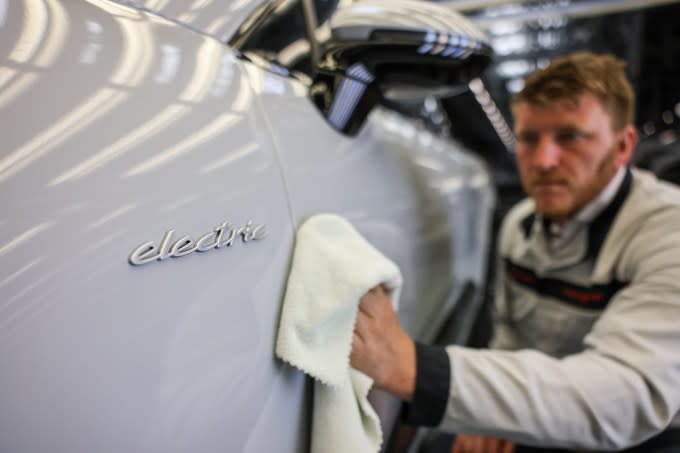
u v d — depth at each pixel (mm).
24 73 304
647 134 5207
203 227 387
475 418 606
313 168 582
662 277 700
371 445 552
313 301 478
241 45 512
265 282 457
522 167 964
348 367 524
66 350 296
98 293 313
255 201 451
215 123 425
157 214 353
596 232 874
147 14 412
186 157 386
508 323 1192
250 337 432
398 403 863
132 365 330
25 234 285
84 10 356
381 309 583
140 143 354
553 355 1009
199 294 382
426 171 1161
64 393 294
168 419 351
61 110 315
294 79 605
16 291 278
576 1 1981
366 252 552
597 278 870
